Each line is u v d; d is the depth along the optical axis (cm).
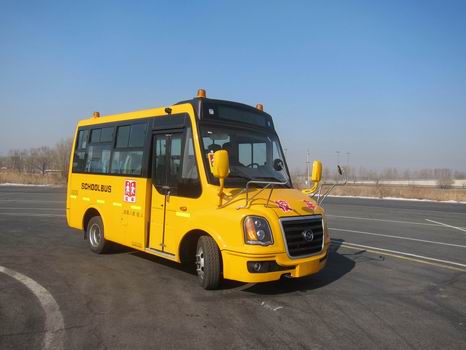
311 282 674
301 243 574
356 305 562
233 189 600
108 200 830
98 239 861
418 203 2900
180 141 666
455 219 1769
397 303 576
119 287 615
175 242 652
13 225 1243
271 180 669
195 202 618
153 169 721
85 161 931
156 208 705
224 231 563
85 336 434
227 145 662
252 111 730
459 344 441
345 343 436
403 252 963
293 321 494
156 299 562
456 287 666
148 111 757
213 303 550
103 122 889
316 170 689
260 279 537
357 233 1271
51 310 508
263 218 547
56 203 2055
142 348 409
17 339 421
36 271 694
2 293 569
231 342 430
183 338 436
